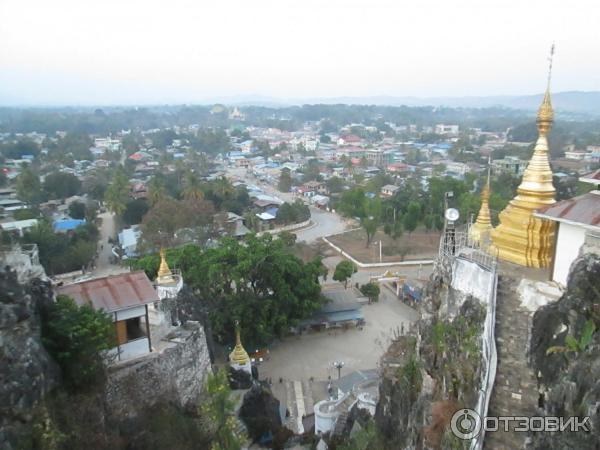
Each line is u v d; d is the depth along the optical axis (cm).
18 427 2573
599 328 2039
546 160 3158
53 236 9706
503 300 2708
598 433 1733
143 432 3400
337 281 9106
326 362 6156
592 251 2453
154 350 3909
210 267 6059
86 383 3150
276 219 13550
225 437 3525
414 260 10288
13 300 2797
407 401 3114
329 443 3950
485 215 3838
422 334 3209
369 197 13912
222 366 4872
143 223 9950
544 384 2166
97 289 3784
